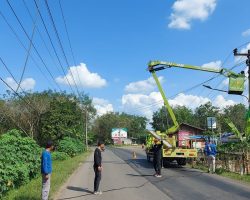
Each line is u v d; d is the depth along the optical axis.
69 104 47.47
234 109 86.69
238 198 12.80
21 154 16.77
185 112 92.25
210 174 20.73
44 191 11.54
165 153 25.14
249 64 25.42
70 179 18.89
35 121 46.47
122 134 118.31
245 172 20.11
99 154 14.23
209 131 32.94
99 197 13.25
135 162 31.80
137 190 14.81
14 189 13.89
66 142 41.12
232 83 28.09
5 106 44.22
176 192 14.21
